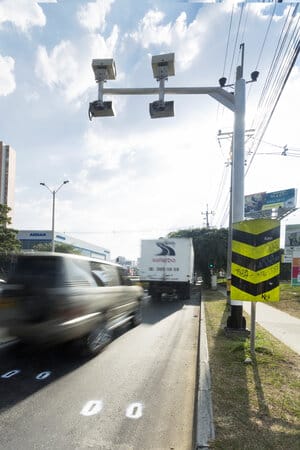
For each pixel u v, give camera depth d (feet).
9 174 275.80
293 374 18.54
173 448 12.08
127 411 14.96
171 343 28.14
